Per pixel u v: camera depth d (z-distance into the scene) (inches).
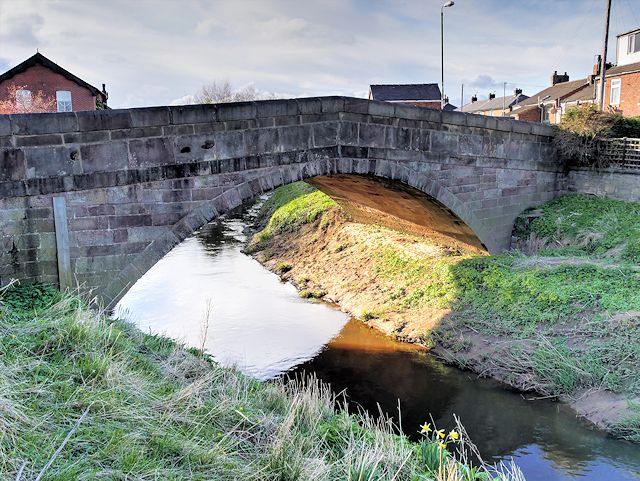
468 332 575.5
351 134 544.4
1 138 392.2
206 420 256.1
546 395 471.8
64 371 255.3
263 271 931.3
